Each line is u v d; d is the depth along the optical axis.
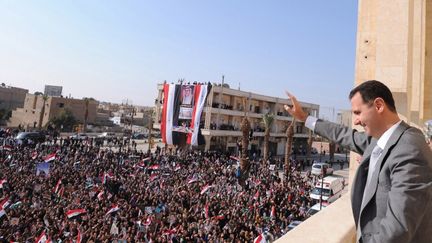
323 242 2.26
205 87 46.59
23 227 13.91
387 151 1.54
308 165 52.50
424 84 7.53
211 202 18.45
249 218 16.48
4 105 93.81
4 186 19.81
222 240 12.80
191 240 12.89
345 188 32.97
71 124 77.19
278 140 62.72
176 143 48.47
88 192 19.80
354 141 2.21
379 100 1.62
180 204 18.38
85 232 13.18
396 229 1.27
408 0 5.09
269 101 60.56
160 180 24.92
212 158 40.66
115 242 12.61
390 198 1.38
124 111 130.62
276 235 14.38
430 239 1.34
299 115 2.66
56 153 31.53
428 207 1.33
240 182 27.23
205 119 49.25
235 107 55.09
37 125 76.88
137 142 68.31
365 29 5.68
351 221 2.81
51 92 148.88
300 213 18.86
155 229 14.66
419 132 1.56
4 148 34.03
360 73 5.63
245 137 38.38
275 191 23.84
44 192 19.16
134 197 19.14
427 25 7.63
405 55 4.99
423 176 1.35
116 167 28.47
